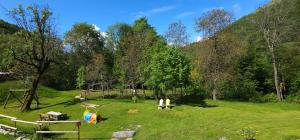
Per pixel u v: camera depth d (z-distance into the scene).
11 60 51.81
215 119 32.47
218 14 60.41
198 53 61.78
